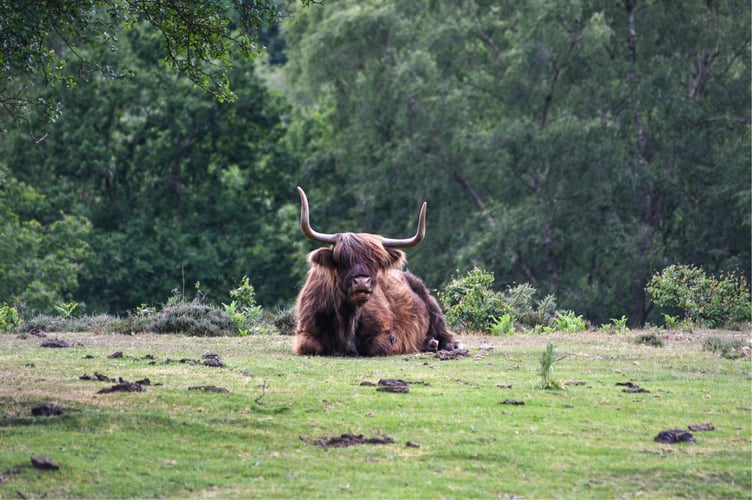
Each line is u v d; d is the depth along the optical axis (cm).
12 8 3456
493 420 3000
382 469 2478
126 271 15225
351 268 4425
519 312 7306
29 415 2894
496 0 16550
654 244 14038
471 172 14862
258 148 17625
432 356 4678
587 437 2823
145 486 2312
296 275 17325
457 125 15400
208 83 4159
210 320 6412
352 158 17100
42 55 3647
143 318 6456
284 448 2658
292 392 3362
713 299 7062
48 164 16325
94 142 15950
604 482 2402
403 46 17025
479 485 2358
